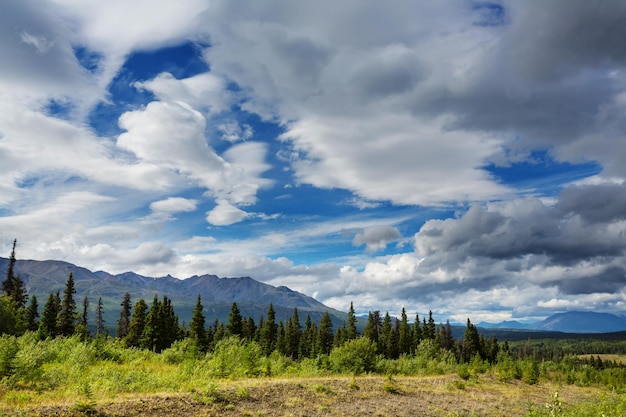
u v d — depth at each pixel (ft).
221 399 59.31
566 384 176.65
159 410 49.75
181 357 111.55
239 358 96.78
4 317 157.99
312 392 73.92
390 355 281.54
